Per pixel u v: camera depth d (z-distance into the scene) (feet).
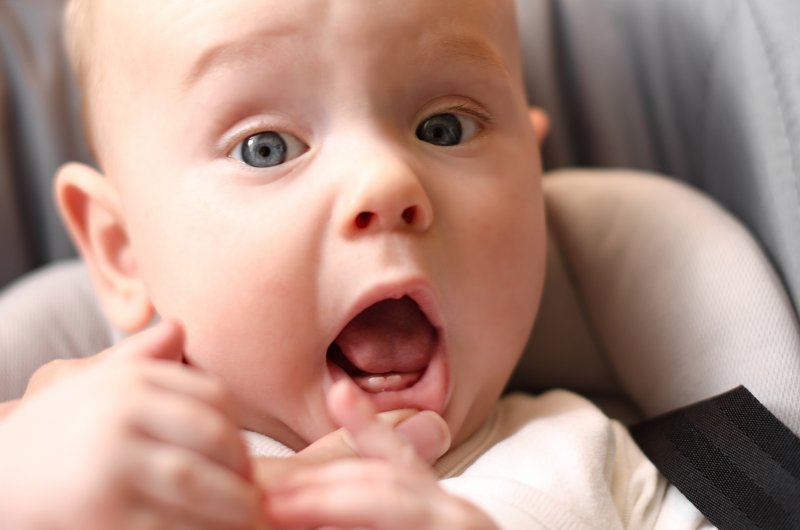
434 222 1.15
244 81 1.14
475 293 1.16
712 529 1.14
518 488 1.08
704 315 1.28
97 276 1.35
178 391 0.93
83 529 0.89
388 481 0.93
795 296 1.27
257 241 1.13
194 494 0.89
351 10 1.13
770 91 1.28
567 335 1.43
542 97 1.57
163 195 1.19
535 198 1.24
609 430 1.19
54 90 1.58
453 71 1.18
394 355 1.15
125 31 1.22
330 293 1.12
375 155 1.12
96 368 0.96
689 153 1.50
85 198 1.35
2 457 0.92
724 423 1.18
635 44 1.55
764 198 1.30
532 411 1.26
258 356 1.15
